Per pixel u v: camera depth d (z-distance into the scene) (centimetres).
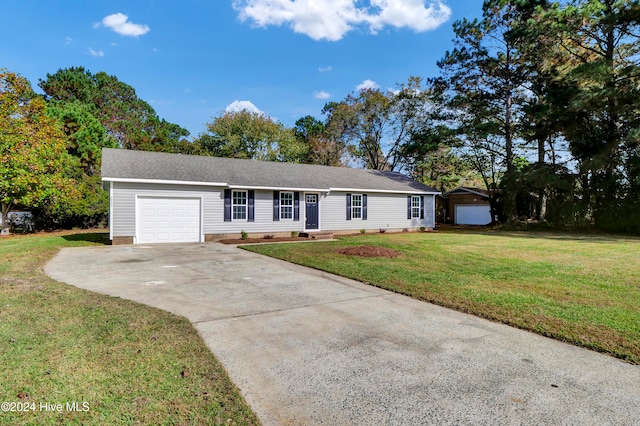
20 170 1380
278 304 504
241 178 1494
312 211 1662
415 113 3212
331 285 625
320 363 315
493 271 736
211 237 1400
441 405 249
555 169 2144
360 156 3700
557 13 1881
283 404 247
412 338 379
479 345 361
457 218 3167
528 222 2345
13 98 1475
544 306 486
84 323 391
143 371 285
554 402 254
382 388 272
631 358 327
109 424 214
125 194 1252
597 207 2000
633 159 1867
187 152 3259
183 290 577
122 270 746
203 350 332
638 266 802
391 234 1777
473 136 2423
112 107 3675
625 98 1833
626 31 1886
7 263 754
